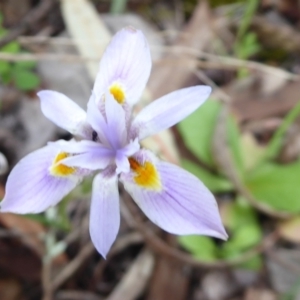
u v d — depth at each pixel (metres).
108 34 0.12
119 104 0.07
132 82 0.07
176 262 0.11
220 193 0.12
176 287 0.11
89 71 0.12
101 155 0.07
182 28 0.14
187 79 0.12
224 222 0.11
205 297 0.11
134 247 0.11
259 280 0.11
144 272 0.11
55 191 0.07
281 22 0.14
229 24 0.14
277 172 0.11
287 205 0.11
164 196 0.07
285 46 0.14
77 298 0.11
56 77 0.12
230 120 0.11
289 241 0.11
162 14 0.14
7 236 0.11
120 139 0.07
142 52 0.07
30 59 0.11
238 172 0.11
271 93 0.13
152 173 0.07
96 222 0.07
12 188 0.07
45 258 0.10
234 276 0.11
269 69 0.13
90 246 0.11
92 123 0.07
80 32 0.12
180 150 0.12
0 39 0.12
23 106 0.12
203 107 0.11
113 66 0.07
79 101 0.12
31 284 0.11
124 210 0.11
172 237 0.11
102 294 0.11
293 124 0.12
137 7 0.14
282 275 0.11
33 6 0.14
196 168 0.11
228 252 0.11
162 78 0.12
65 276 0.11
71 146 0.07
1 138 0.12
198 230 0.06
